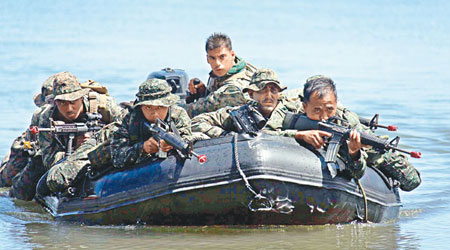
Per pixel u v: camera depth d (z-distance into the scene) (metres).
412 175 15.16
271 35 77.19
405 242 13.14
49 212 15.99
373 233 13.66
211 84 17.59
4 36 75.31
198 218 13.66
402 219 15.08
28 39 71.81
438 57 57.09
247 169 13.01
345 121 13.48
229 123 14.81
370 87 39.38
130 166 14.22
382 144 12.70
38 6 145.75
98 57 54.12
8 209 16.75
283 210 13.23
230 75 17.16
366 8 131.38
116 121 14.81
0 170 19.48
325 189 13.27
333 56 56.81
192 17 110.38
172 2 154.12
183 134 14.05
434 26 92.50
